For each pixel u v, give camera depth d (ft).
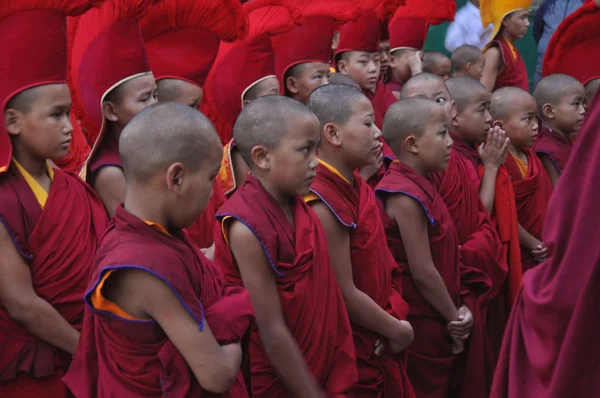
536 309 7.01
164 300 6.62
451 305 11.70
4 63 8.71
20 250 8.57
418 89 14.14
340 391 9.06
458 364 12.55
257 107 8.88
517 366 7.50
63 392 8.98
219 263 9.14
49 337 8.71
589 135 6.76
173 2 11.24
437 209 11.71
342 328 9.20
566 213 6.82
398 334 10.25
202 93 12.09
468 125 14.23
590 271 6.52
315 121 8.91
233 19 11.63
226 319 7.06
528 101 14.87
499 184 13.82
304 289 8.68
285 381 8.66
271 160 8.79
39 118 8.84
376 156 11.51
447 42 26.66
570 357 6.60
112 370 6.95
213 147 7.04
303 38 13.97
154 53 11.52
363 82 16.49
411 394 10.78
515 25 20.95
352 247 10.16
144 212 6.95
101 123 10.30
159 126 6.86
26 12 8.71
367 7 16.25
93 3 9.17
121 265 6.52
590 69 17.51
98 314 6.74
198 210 7.07
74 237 8.98
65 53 9.11
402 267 11.64
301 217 8.95
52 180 9.18
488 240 12.93
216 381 6.75
